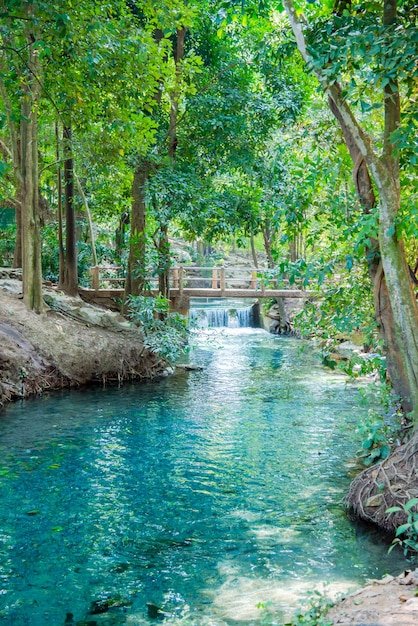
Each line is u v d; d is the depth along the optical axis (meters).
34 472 8.34
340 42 6.36
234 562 5.65
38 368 14.18
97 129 12.38
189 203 15.92
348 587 5.02
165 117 17.91
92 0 9.35
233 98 17.12
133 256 17.69
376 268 7.27
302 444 9.73
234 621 4.53
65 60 9.26
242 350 21.50
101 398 13.54
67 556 5.80
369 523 6.53
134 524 6.59
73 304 16.98
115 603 4.91
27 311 15.30
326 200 8.64
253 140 17.91
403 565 5.52
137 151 14.50
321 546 5.98
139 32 10.80
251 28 16.61
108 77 10.30
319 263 8.29
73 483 7.89
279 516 6.79
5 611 4.79
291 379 15.87
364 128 9.34
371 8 7.09
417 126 6.48
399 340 6.84
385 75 6.01
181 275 21.44
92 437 10.22
